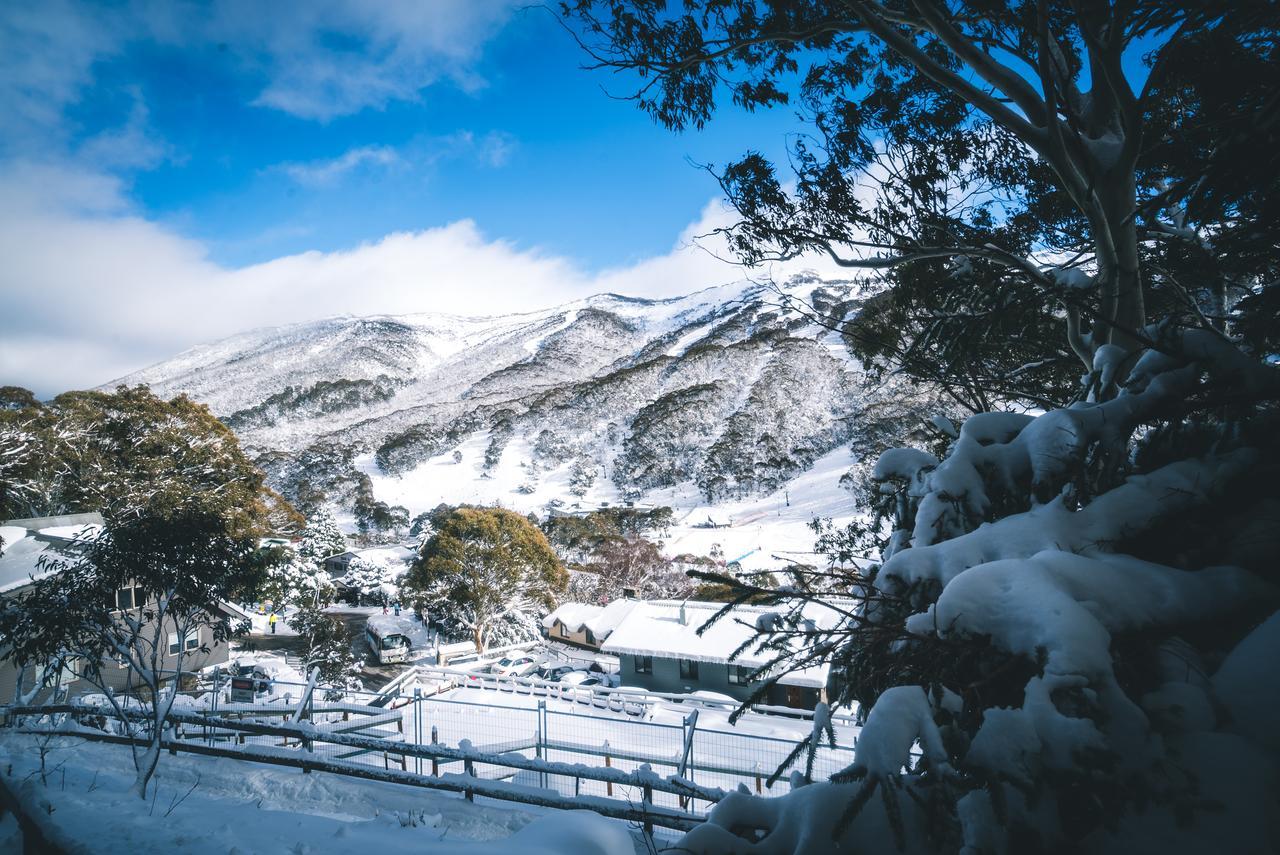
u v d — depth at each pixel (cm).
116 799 645
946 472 263
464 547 3972
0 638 871
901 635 209
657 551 5938
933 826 178
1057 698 174
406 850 411
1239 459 224
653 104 730
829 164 755
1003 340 704
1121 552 220
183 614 923
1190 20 349
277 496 4675
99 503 3114
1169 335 250
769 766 1169
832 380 19338
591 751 1138
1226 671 180
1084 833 166
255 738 1105
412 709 1738
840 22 633
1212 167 241
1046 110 510
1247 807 156
